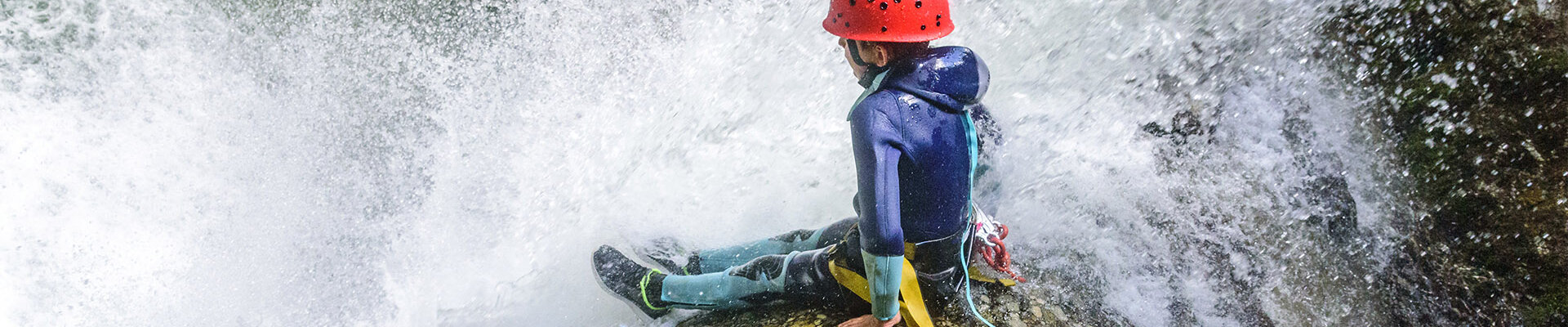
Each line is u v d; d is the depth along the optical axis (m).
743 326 2.57
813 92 3.35
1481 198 2.76
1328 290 2.72
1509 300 2.63
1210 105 3.05
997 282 2.58
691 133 3.42
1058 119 3.04
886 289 2.05
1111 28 3.17
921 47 2.04
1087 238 2.77
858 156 1.98
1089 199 2.84
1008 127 2.97
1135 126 3.03
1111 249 2.75
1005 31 3.31
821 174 3.17
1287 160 2.94
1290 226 2.81
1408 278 2.73
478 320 3.06
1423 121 2.91
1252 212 2.85
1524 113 2.81
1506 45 2.89
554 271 3.11
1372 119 2.97
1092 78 3.13
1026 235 2.77
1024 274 2.68
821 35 3.37
